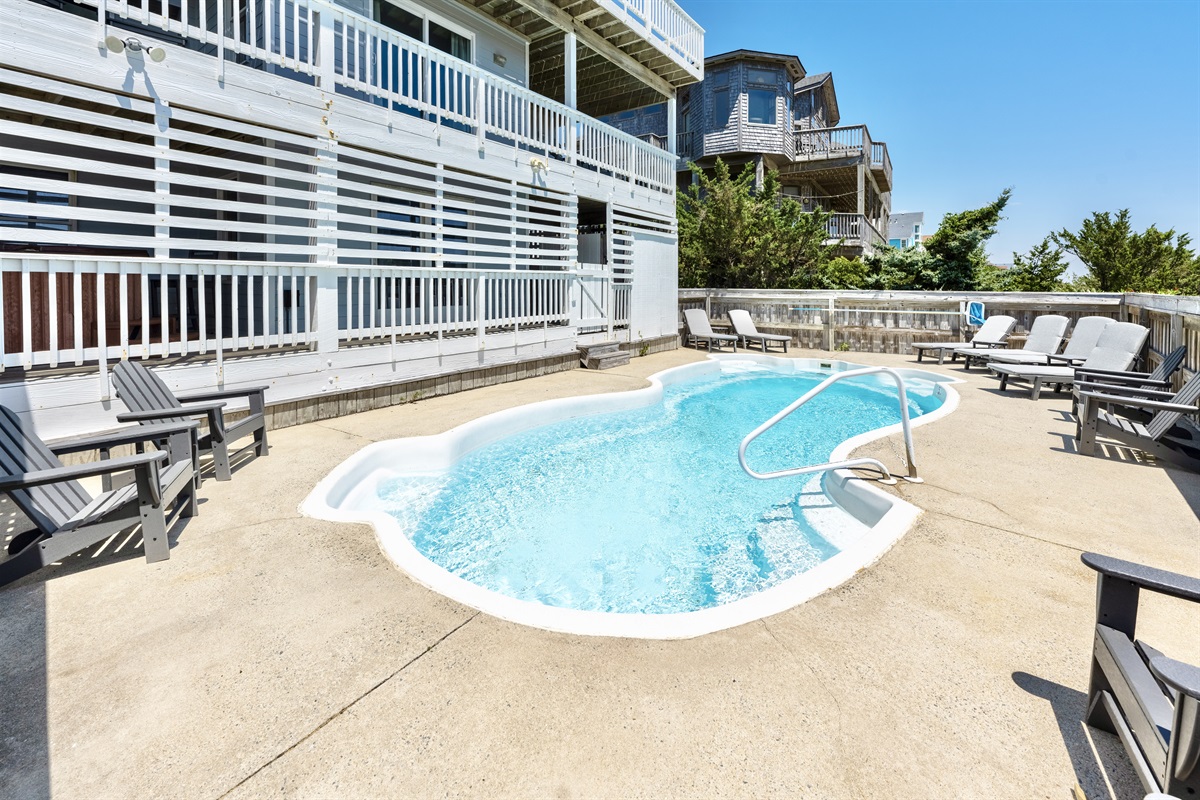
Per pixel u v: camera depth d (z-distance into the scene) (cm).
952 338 1159
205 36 504
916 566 272
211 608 236
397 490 458
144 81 466
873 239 2394
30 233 410
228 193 808
